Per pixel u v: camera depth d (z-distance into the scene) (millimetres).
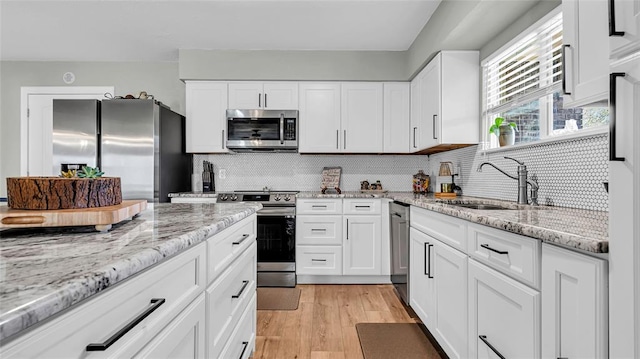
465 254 1575
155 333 730
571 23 1075
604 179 1544
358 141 3580
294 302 2793
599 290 803
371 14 2775
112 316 587
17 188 976
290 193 3393
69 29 3082
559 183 1844
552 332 977
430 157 3824
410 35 3176
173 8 2703
